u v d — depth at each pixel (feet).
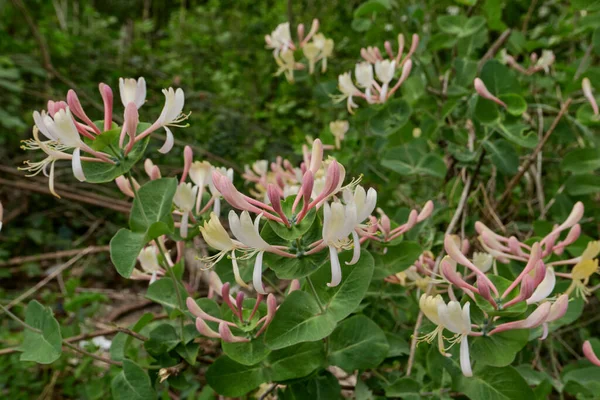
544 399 1.33
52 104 1.08
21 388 2.18
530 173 1.99
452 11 2.66
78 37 4.24
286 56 1.90
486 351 1.10
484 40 2.00
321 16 4.07
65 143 1.07
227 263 1.36
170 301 1.30
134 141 1.10
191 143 3.12
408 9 2.12
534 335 1.18
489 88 1.56
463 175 1.80
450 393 1.34
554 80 2.01
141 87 1.13
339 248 1.03
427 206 1.33
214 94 3.80
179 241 1.30
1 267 3.16
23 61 3.68
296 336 1.10
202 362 1.40
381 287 1.47
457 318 1.04
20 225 3.66
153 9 7.18
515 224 1.87
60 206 3.76
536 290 1.08
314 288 1.13
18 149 3.88
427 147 1.73
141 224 1.21
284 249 1.05
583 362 1.50
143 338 1.33
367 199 1.03
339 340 1.22
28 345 1.27
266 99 3.95
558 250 1.29
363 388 1.34
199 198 1.28
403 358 1.42
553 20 2.60
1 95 3.76
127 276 1.16
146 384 1.26
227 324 1.14
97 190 3.57
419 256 1.41
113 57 4.13
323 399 1.25
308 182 0.99
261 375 1.22
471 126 1.77
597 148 1.66
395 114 1.69
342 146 1.95
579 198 1.82
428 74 1.95
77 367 2.04
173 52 4.36
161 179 1.23
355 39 3.34
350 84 1.67
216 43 4.55
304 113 3.16
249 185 2.58
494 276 1.11
